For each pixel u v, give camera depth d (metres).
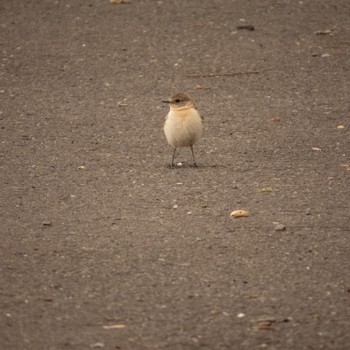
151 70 20.20
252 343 9.42
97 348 9.33
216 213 13.16
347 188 14.13
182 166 15.30
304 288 10.71
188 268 11.30
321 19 22.88
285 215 13.04
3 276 11.08
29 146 16.19
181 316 10.03
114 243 12.08
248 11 23.42
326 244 12.00
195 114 14.94
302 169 15.02
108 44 21.58
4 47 21.45
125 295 10.56
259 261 11.48
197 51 21.08
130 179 14.63
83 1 24.42
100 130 17.06
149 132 17.02
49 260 11.54
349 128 17.02
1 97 18.81
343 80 19.53
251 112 17.91
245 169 15.05
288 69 20.11
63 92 19.11
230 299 10.45
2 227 12.65
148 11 23.58
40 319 9.97
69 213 13.19
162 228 12.60
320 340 9.48
